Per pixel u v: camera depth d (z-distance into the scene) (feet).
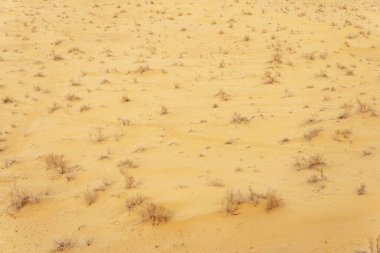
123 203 24.29
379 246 16.47
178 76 50.70
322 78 47.67
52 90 48.88
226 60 56.80
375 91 41.42
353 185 23.34
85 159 32.12
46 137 37.22
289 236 18.86
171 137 34.78
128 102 43.62
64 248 20.89
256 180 25.48
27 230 23.13
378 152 28.02
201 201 22.93
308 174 25.76
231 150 31.37
